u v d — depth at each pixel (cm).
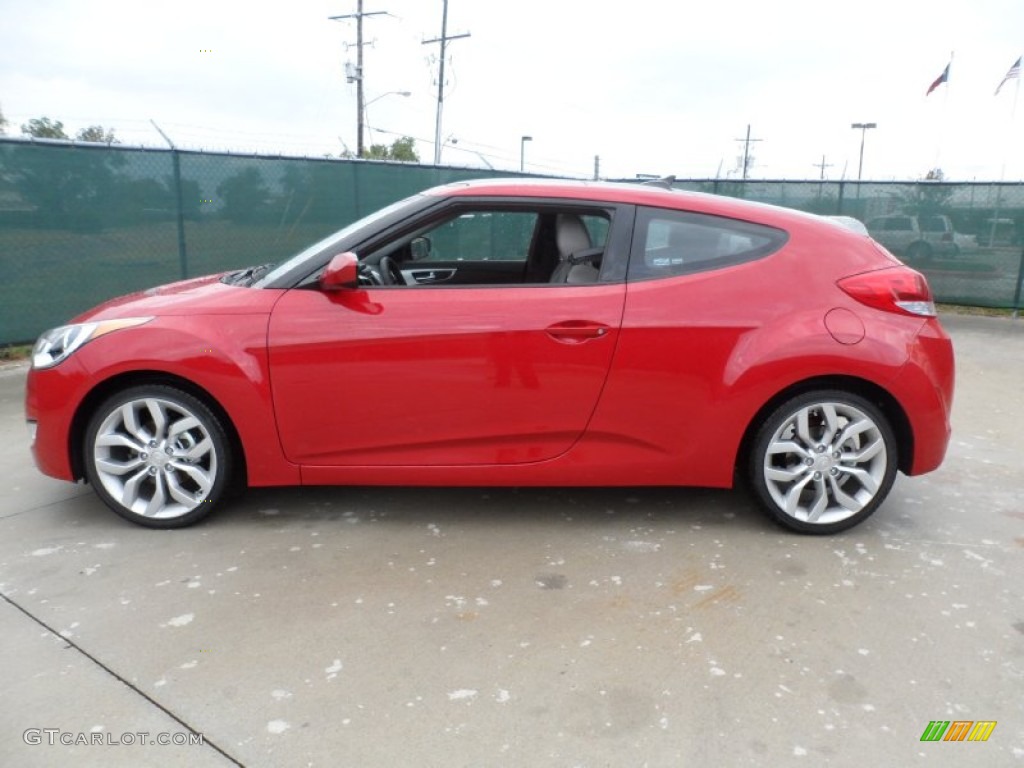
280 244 916
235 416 335
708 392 333
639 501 395
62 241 738
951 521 377
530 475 345
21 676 246
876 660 260
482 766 209
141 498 358
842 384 342
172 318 337
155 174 793
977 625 282
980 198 1097
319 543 343
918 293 339
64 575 312
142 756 212
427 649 263
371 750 215
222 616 282
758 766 210
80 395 338
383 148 3862
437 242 518
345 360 330
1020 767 211
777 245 342
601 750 216
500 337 327
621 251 340
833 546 346
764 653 263
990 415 581
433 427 338
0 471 429
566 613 287
